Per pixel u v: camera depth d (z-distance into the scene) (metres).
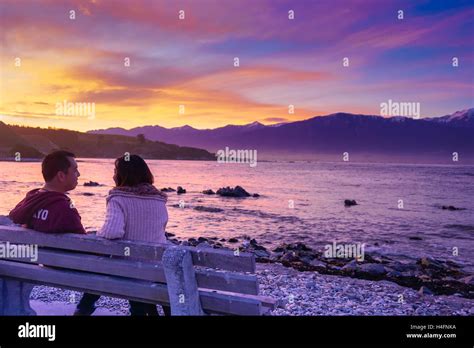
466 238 23.38
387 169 192.00
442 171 168.38
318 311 7.06
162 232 4.32
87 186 61.75
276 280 9.94
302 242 21.12
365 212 37.16
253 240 19.88
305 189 67.88
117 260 3.78
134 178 4.23
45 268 4.18
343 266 13.98
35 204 4.20
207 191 55.16
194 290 3.43
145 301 3.70
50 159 4.36
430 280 11.76
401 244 20.92
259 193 57.94
